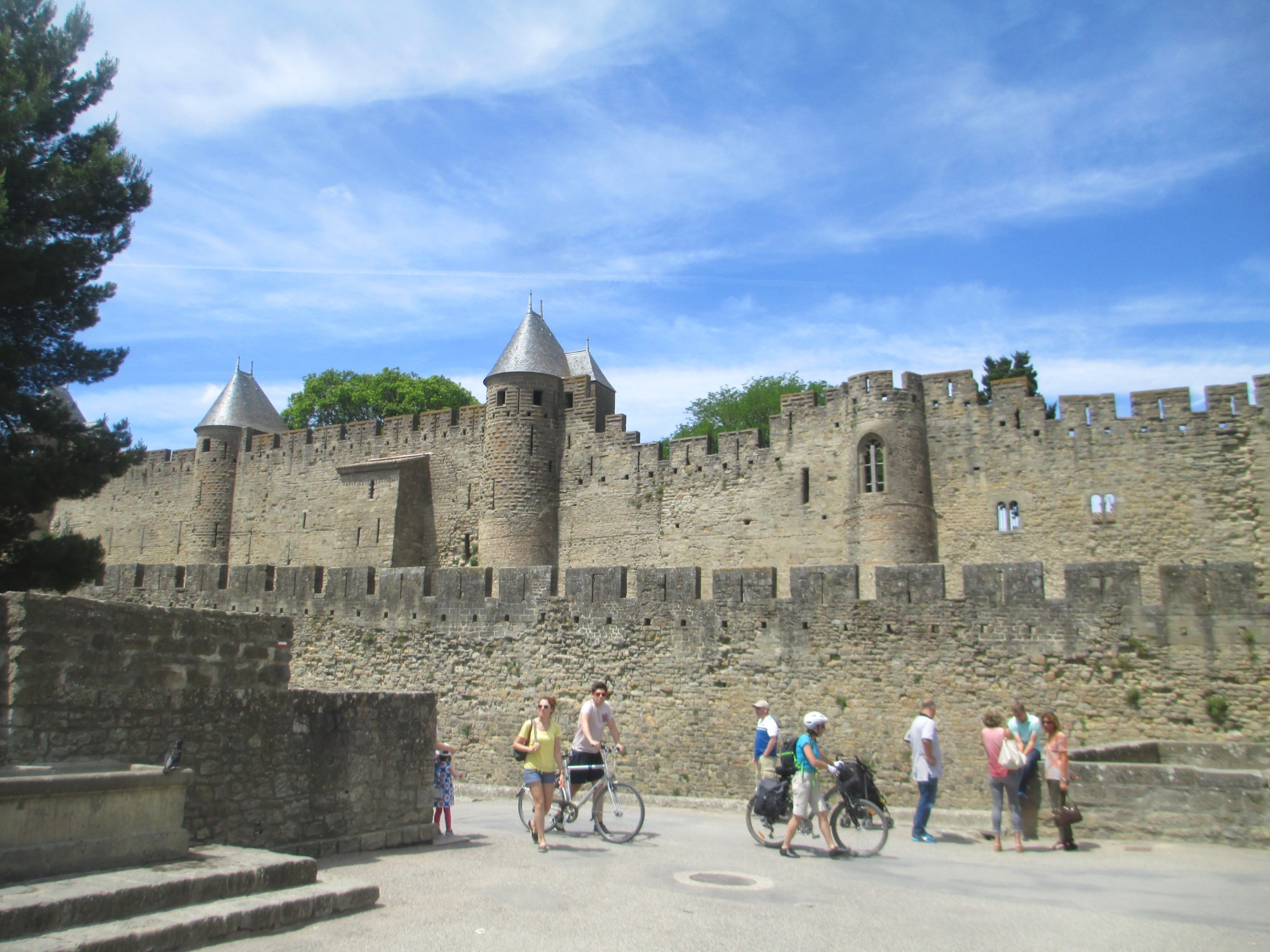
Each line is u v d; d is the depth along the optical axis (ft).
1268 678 61.21
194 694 38.45
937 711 69.36
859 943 29.37
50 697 33.68
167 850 32.35
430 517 161.89
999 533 116.78
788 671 74.43
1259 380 106.42
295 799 41.88
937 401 123.54
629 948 28.43
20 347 76.69
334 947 27.73
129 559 189.88
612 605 81.46
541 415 150.82
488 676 84.94
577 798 53.16
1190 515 107.14
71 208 78.64
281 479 176.35
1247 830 47.39
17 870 27.91
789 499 130.52
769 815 47.11
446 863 41.22
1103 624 66.03
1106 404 113.60
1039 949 28.94
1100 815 50.14
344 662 91.66
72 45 84.89
